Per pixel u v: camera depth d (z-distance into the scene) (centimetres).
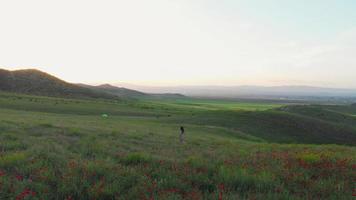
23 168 786
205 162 945
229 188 671
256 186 688
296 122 6719
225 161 975
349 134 6900
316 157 1050
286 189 677
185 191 656
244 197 611
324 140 6159
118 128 2831
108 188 651
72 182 680
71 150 1192
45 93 16900
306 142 5772
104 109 8181
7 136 1436
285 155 1169
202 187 702
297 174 804
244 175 741
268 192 641
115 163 917
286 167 901
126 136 1961
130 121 4950
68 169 784
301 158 1041
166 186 674
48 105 7512
